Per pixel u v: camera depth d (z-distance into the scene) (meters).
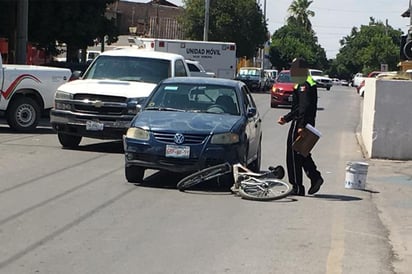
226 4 58.31
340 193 11.31
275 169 10.91
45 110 18.88
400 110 15.52
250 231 8.34
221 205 9.83
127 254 7.18
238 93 11.96
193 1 58.91
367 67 104.56
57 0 32.66
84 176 11.84
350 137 21.19
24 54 28.12
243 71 54.28
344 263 7.10
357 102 41.16
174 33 70.12
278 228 8.55
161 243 7.66
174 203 9.86
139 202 9.84
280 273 6.66
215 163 10.62
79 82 15.48
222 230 8.34
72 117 14.77
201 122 10.85
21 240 7.60
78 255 7.09
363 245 7.91
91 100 14.70
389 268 7.01
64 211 9.11
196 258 7.09
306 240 8.00
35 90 18.38
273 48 107.75
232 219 8.95
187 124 10.77
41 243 7.50
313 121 10.62
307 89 10.49
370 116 16.42
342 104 38.50
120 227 8.34
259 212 9.45
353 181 11.75
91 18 33.69
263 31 60.59
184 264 6.87
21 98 18.33
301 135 10.52
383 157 15.73
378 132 15.68
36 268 6.60
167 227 8.41
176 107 11.72
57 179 11.45
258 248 7.56
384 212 9.97
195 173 10.59
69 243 7.54
